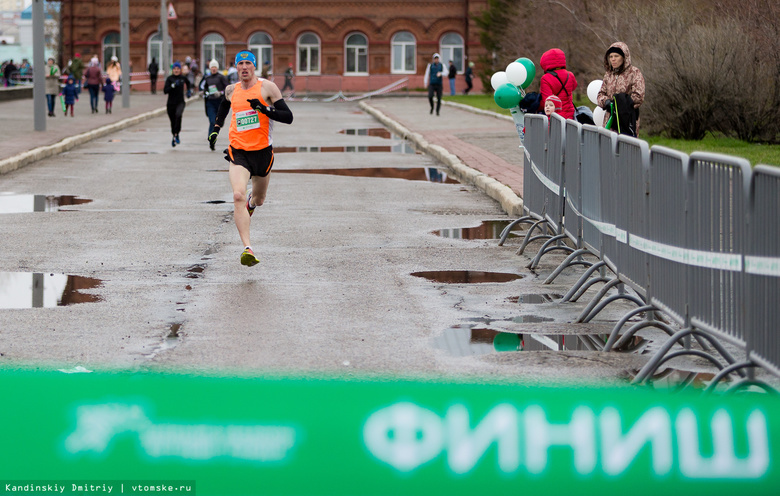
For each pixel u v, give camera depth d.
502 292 13.56
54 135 40.22
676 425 7.57
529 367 9.89
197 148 38.19
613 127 17.61
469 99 84.88
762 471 6.93
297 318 11.86
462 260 15.84
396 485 6.61
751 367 8.29
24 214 20.25
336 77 104.06
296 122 56.88
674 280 9.71
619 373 9.73
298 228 18.80
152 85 96.69
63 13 107.62
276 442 7.06
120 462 6.84
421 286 13.86
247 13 107.12
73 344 10.59
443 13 106.62
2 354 10.18
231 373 9.38
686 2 36.00
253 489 6.59
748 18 32.72
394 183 26.73
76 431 7.27
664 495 6.59
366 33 107.12
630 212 11.12
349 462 6.79
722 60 32.12
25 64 118.12
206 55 108.06
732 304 8.41
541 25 62.31
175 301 12.70
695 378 9.54
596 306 11.97
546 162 15.80
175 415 7.61
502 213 21.14
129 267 14.84
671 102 33.00
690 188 9.16
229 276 14.30
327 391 8.57
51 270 14.58
